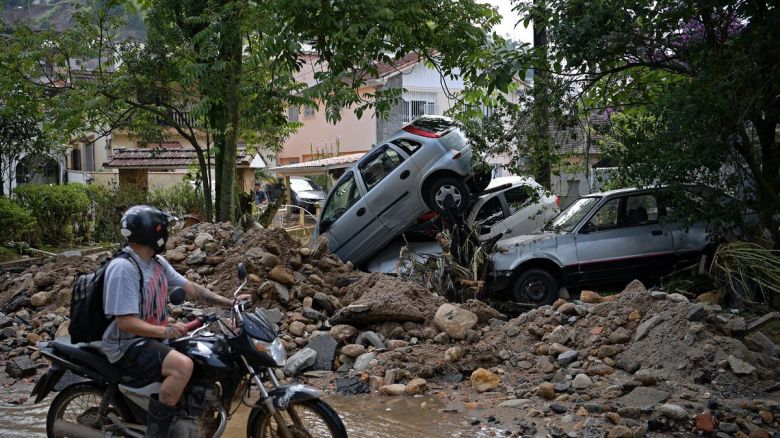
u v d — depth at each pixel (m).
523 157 11.45
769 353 7.46
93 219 21.50
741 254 9.59
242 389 4.87
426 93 34.25
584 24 9.60
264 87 16.44
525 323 8.59
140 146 18.16
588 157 11.18
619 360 7.49
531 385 7.31
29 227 17.28
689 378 6.93
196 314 5.01
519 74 10.68
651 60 10.20
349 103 14.10
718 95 8.56
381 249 13.88
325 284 10.28
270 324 4.79
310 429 4.93
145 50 16.14
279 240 10.83
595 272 11.25
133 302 4.48
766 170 10.02
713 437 5.77
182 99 16.92
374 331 8.77
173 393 4.51
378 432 6.09
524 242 11.48
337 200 14.27
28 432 6.14
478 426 6.20
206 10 14.43
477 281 11.05
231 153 16.05
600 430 5.88
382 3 13.06
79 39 15.91
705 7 9.01
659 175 9.95
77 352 4.75
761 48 8.50
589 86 10.72
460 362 7.93
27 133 19.19
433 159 13.42
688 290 10.60
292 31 13.62
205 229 11.63
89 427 4.86
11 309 10.03
